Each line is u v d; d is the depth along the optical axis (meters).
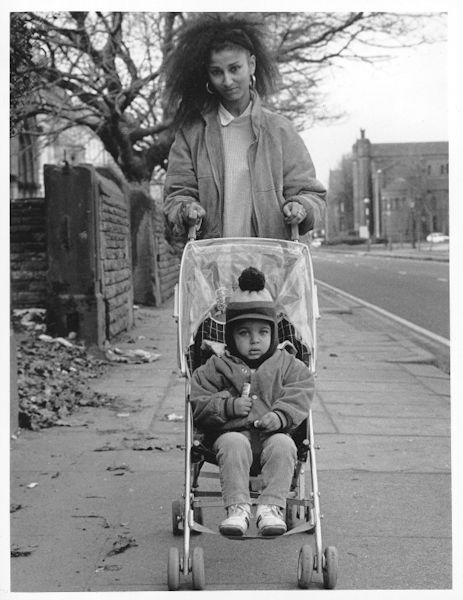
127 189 13.73
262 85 5.04
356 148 146.12
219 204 4.77
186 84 4.85
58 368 9.02
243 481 3.83
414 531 4.65
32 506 5.05
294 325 4.49
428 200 105.38
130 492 5.32
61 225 10.27
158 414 7.48
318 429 6.99
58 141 26.42
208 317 4.57
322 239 135.25
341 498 5.21
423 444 6.51
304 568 3.87
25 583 3.97
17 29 6.67
